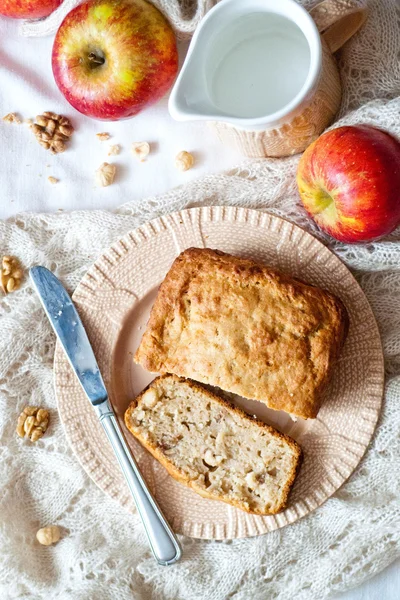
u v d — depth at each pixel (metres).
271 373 0.56
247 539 0.61
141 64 0.59
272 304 0.57
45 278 0.62
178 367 0.57
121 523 0.62
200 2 0.60
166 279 0.58
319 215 0.60
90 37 0.59
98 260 0.62
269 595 0.61
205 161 0.65
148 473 0.61
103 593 0.61
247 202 0.63
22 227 0.64
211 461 0.60
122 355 0.62
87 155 0.65
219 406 0.60
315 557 0.60
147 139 0.65
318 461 0.60
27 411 0.63
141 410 0.60
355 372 0.60
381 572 0.61
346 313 0.59
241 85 0.57
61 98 0.65
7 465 0.63
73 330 0.61
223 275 0.58
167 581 0.61
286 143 0.60
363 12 0.57
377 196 0.56
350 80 0.62
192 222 0.62
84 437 0.61
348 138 0.56
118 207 0.64
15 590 0.61
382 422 0.60
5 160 0.65
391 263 0.61
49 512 0.63
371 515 0.60
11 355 0.63
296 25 0.56
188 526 0.60
